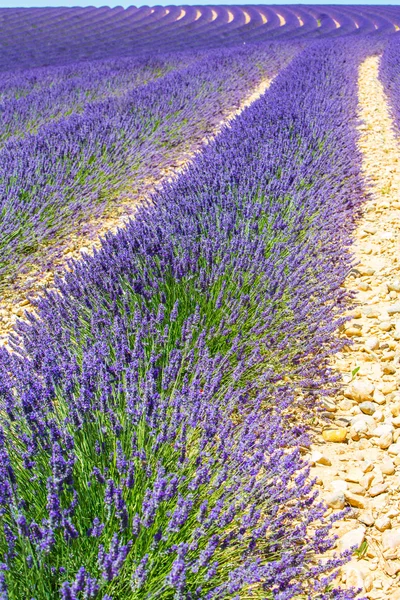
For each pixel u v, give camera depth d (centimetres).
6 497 159
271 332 293
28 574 147
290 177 455
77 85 1201
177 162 766
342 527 213
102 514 168
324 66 1211
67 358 240
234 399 242
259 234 359
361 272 411
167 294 304
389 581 191
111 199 613
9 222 473
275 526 181
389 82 1132
